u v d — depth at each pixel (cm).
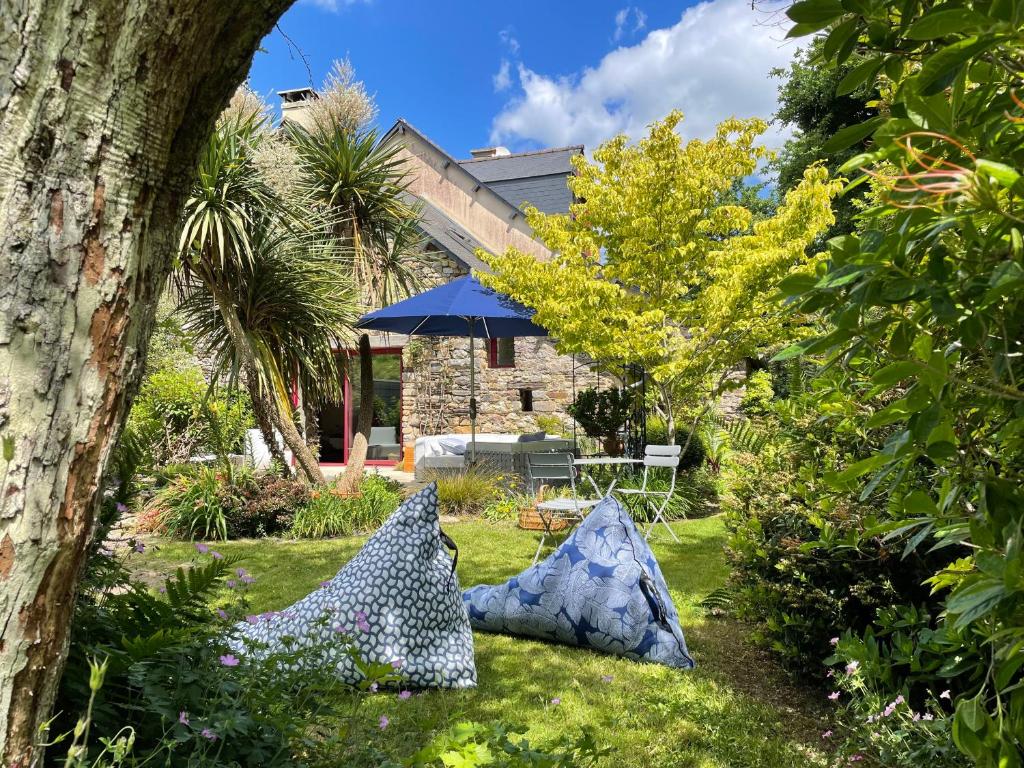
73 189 110
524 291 905
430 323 1039
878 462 90
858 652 239
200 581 190
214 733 142
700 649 392
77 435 113
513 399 1483
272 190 714
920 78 76
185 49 114
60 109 108
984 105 83
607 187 952
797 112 1505
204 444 903
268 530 763
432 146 1864
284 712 174
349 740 199
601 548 405
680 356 904
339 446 1539
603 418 1009
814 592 303
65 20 107
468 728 141
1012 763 83
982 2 75
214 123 128
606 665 364
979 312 79
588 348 904
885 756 203
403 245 1035
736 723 287
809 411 304
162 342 955
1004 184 63
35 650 113
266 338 749
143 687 150
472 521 859
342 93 1002
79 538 116
